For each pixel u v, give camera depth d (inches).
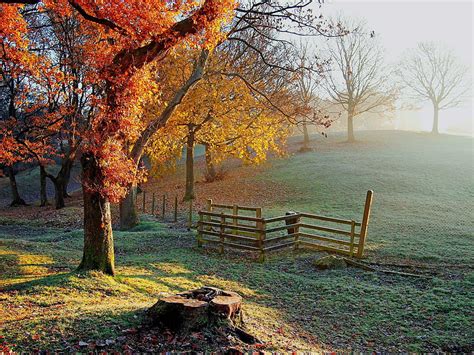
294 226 577.9
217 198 1128.8
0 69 550.6
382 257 531.8
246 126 972.6
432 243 588.7
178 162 1977.1
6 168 1569.9
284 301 382.6
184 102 880.9
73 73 692.1
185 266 494.3
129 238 670.5
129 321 252.7
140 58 382.6
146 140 518.3
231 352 219.1
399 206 856.3
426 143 1747.0
